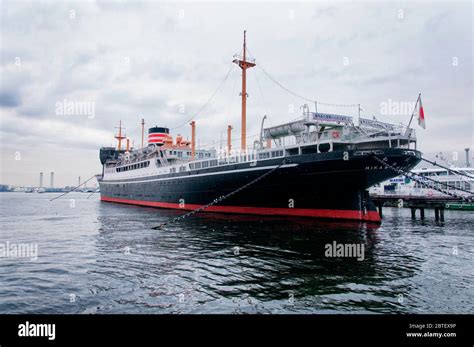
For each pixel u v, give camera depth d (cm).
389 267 1590
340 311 1070
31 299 1184
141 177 6444
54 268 1609
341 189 3089
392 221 4034
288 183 3344
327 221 3206
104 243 2278
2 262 1745
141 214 4597
